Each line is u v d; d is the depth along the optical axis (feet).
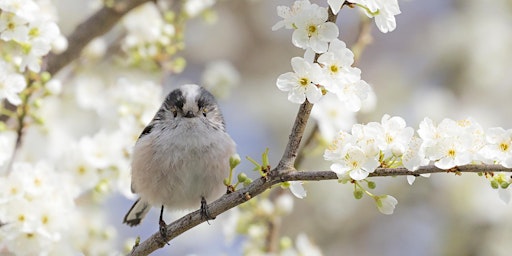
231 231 36.01
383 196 22.93
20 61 29.66
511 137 21.66
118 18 38.37
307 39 21.95
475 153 21.71
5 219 29.45
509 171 21.48
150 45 39.19
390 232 56.54
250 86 63.57
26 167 30.19
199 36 64.08
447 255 52.90
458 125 21.89
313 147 34.76
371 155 21.94
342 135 22.31
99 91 40.63
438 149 21.62
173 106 34.42
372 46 63.57
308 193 57.31
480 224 52.44
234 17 65.57
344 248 56.80
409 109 57.16
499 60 57.57
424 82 60.34
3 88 28.68
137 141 34.65
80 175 35.40
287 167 23.57
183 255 52.26
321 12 21.88
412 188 55.67
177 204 34.65
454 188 53.21
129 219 37.04
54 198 30.48
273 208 35.99
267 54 65.31
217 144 33.71
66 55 37.86
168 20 39.50
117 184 36.35
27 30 28.89
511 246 51.52
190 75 63.21
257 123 61.72
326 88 21.90
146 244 27.68
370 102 37.47
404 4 64.54
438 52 59.77
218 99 44.52
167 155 33.22
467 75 57.93
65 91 42.57
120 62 41.93
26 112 31.96
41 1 33.06
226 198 25.17
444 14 62.28
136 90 37.52
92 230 37.96
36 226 29.53
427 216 55.21
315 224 57.21
